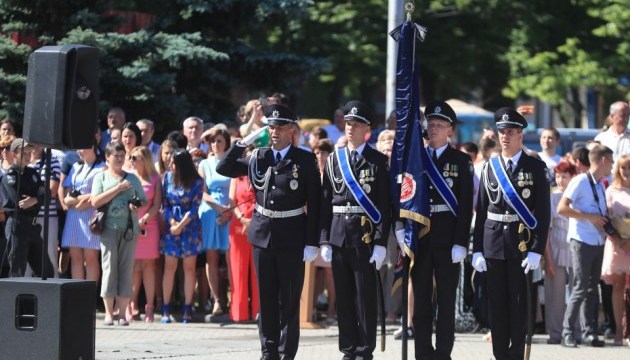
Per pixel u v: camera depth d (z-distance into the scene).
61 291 18.98
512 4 55.72
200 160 30.80
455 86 60.16
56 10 35.41
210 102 39.19
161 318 30.14
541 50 56.41
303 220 22.05
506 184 21.67
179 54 35.66
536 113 68.00
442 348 21.44
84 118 20.39
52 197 28.64
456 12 56.69
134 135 29.83
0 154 28.36
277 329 22.19
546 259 27.62
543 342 27.69
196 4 37.66
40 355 19.03
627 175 27.48
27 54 34.34
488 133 29.44
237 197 29.25
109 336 26.61
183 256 29.20
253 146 28.77
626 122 31.19
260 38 51.81
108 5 36.62
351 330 21.81
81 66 20.38
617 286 27.42
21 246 27.67
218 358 23.53
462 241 21.25
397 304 30.05
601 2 55.19
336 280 21.83
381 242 21.44
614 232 26.91
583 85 54.44
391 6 35.75
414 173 21.09
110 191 27.88
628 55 54.47
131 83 35.06
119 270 28.36
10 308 19.20
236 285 29.33
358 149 21.75
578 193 26.75
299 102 61.00
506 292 21.86
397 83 21.39
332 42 54.19
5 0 34.75
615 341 27.48
